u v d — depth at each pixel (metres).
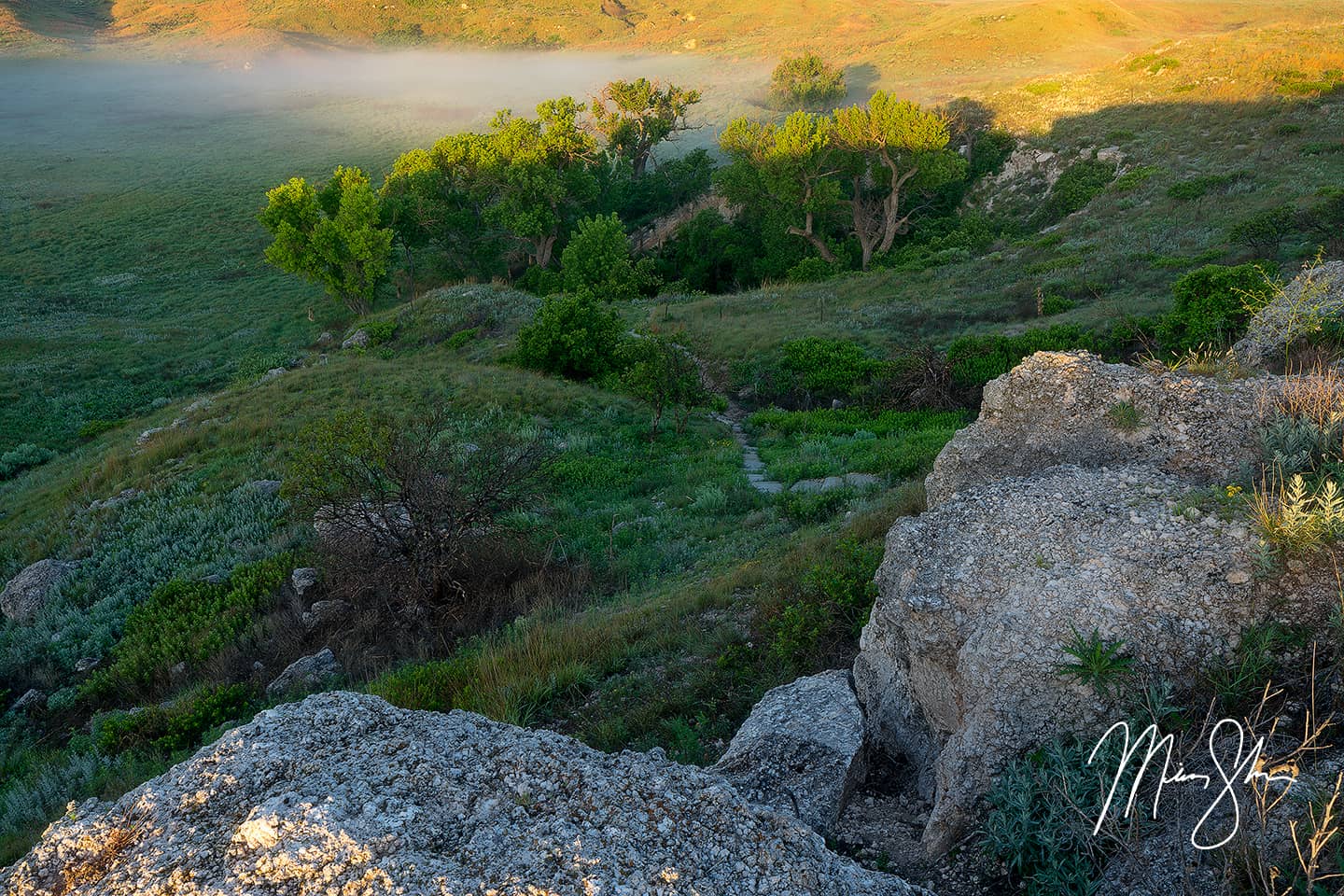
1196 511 4.47
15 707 12.76
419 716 4.32
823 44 164.88
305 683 11.26
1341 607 3.71
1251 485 4.86
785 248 56.22
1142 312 26.03
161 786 3.89
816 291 42.34
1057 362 6.31
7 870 3.57
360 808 3.45
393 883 3.05
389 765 3.80
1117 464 5.72
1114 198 44.16
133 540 17.38
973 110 66.50
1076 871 3.63
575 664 8.43
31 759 11.19
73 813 3.93
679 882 3.12
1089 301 30.48
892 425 23.03
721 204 69.62
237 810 3.63
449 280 57.97
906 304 36.12
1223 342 17.81
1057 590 4.32
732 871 3.24
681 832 3.39
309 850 3.16
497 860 3.19
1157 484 4.98
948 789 4.22
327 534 13.73
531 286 54.59
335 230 47.44
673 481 18.75
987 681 4.21
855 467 17.11
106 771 9.69
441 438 20.17
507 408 24.02
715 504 15.97
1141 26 121.94
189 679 12.44
